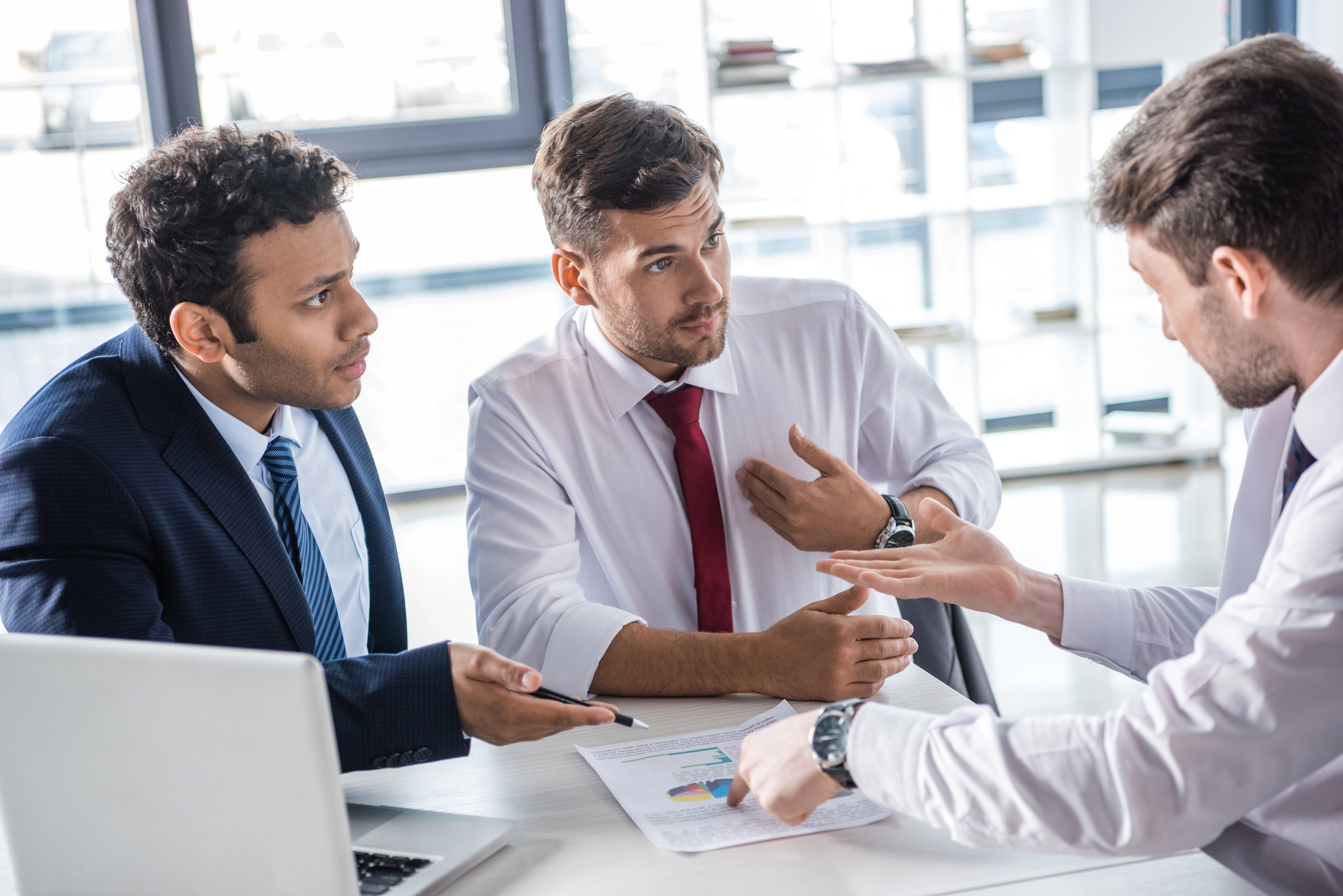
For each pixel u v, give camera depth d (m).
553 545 1.54
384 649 1.66
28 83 4.45
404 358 6.53
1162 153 0.92
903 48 4.82
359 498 1.63
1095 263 4.57
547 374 1.60
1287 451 1.04
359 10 4.51
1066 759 0.88
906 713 1.00
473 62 4.62
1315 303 0.90
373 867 1.00
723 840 1.04
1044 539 4.01
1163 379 5.56
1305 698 0.83
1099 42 4.38
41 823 0.95
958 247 4.54
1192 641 1.26
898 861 0.99
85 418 1.28
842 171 4.39
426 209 5.88
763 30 4.78
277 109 4.53
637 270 1.41
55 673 0.91
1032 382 5.69
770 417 1.65
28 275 4.71
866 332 1.72
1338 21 4.88
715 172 1.43
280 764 0.87
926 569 1.23
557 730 1.14
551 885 0.99
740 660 1.33
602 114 1.41
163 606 1.29
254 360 1.33
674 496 1.61
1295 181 0.86
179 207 1.25
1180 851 0.93
